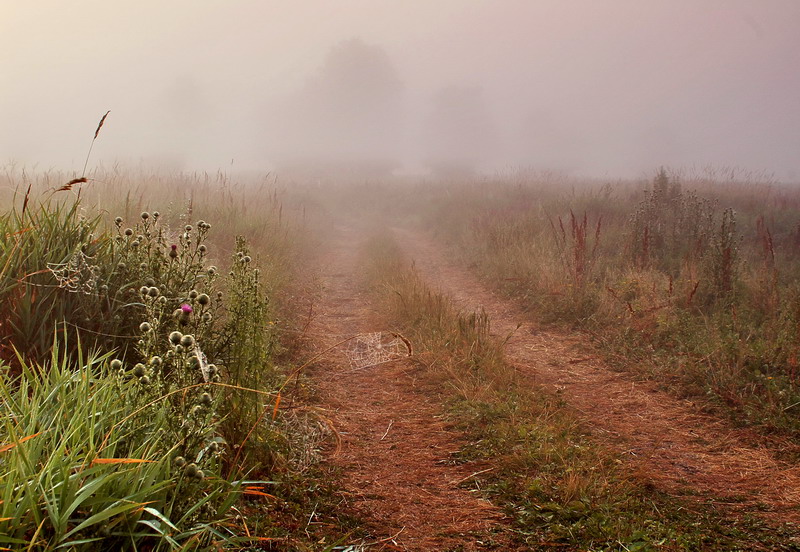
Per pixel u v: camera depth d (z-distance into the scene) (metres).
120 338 3.71
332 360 5.75
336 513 3.02
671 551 2.77
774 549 2.85
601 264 9.54
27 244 3.68
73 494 1.86
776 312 6.52
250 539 2.21
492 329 7.35
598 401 4.98
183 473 2.13
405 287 8.06
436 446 3.98
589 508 3.13
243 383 3.31
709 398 4.92
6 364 3.27
